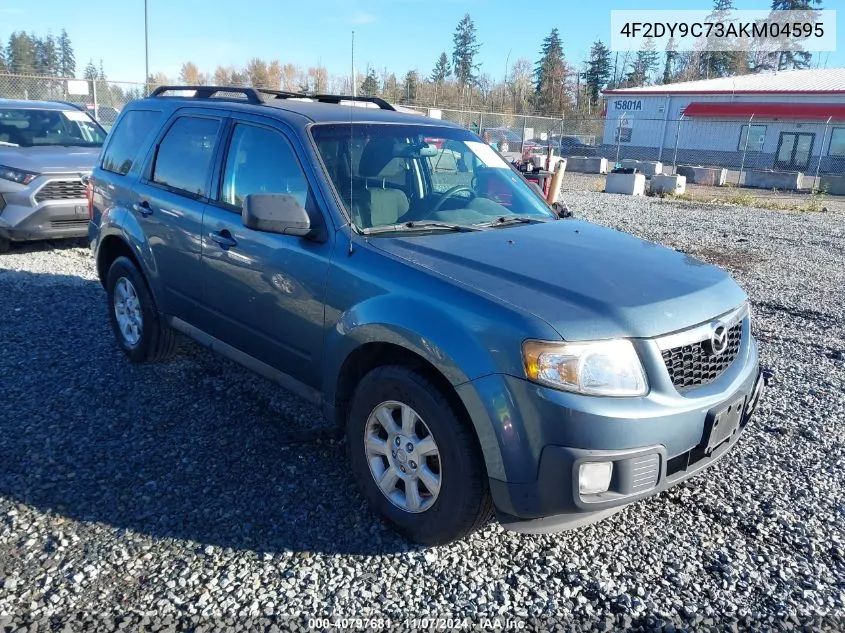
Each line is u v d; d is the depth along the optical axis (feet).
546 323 9.03
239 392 15.90
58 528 10.66
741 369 10.82
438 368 9.55
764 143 128.26
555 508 9.05
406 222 12.19
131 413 14.65
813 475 13.10
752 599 9.75
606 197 66.85
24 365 17.04
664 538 11.08
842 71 151.74
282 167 12.80
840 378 18.28
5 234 28.27
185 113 15.75
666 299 10.03
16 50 261.65
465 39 253.65
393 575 9.92
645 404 9.09
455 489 9.66
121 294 17.52
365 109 14.62
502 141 109.81
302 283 11.77
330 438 13.83
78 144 33.06
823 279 30.50
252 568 9.92
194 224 14.30
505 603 9.46
